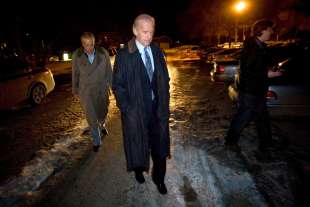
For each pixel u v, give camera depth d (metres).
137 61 2.30
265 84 3.06
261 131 3.34
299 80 4.25
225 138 3.66
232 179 2.87
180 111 5.45
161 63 2.39
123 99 2.40
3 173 3.33
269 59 2.99
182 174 3.03
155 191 2.77
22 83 6.37
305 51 5.04
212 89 7.59
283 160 3.18
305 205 2.43
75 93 3.54
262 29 2.84
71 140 4.21
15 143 4.32
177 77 10.35
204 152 3.52
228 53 11.03
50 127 5.02
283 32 31.83
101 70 3.43
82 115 5.70
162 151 2.60
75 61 3.35
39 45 21.09
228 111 5.29
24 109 6.58
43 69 7.39
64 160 3.53
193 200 2.59
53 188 2.92
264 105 3.18
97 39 31.08
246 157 3.30
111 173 3.15
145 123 2.50
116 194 2.76
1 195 2.84
